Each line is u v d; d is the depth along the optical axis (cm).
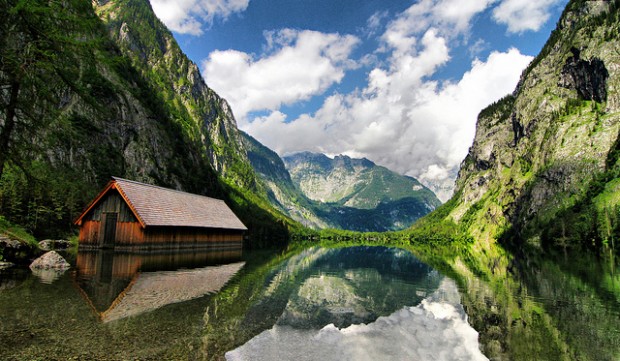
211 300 1753
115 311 1395
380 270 4091
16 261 2603
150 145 11538
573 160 19062
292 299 2000
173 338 1123
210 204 6178
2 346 949
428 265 4991
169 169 11969
